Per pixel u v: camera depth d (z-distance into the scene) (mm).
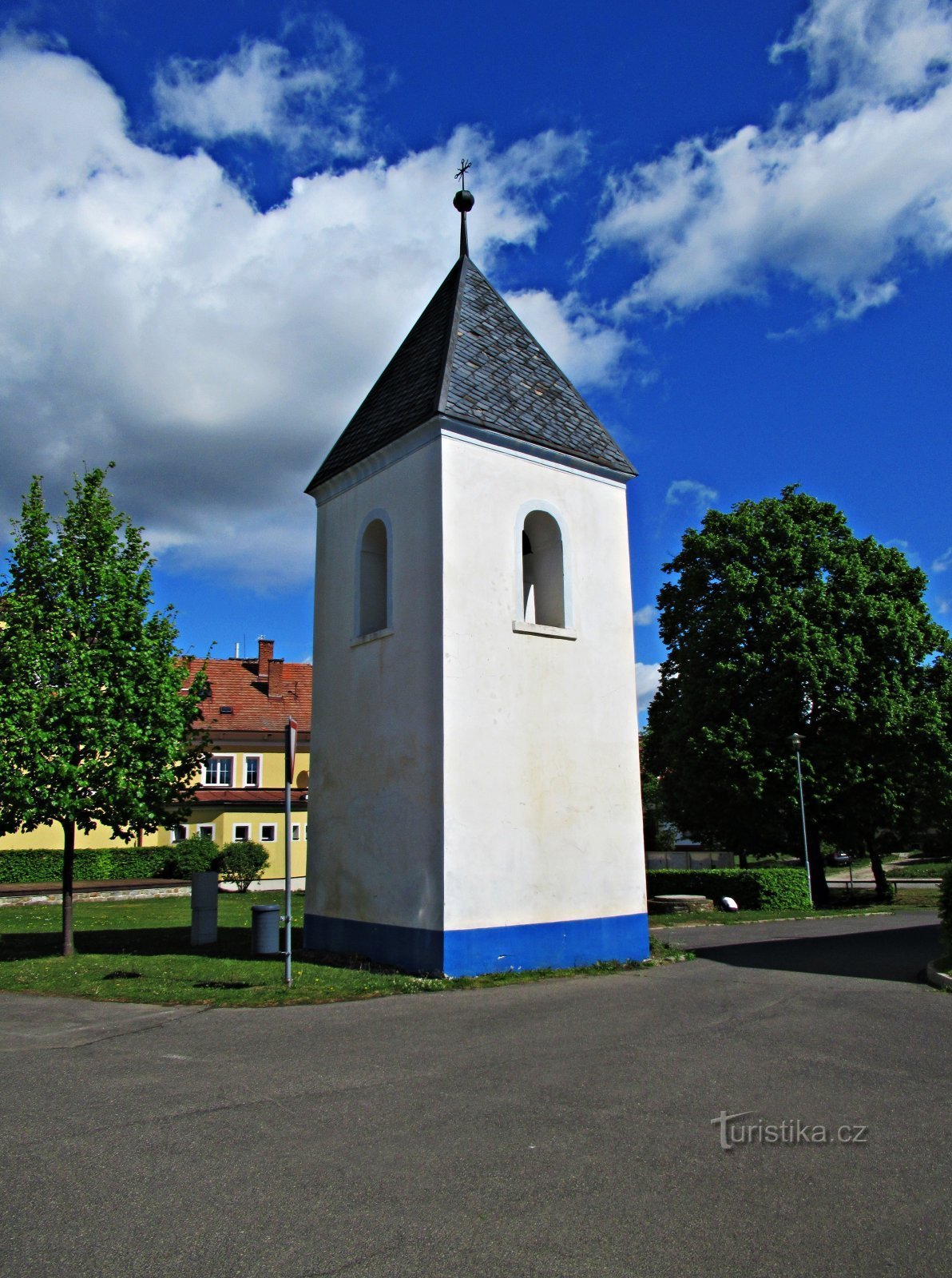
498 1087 7133
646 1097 6871
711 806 31188
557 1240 4590
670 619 33969
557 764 13773
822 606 30328
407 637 13594
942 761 30531
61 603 15805
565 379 16062
